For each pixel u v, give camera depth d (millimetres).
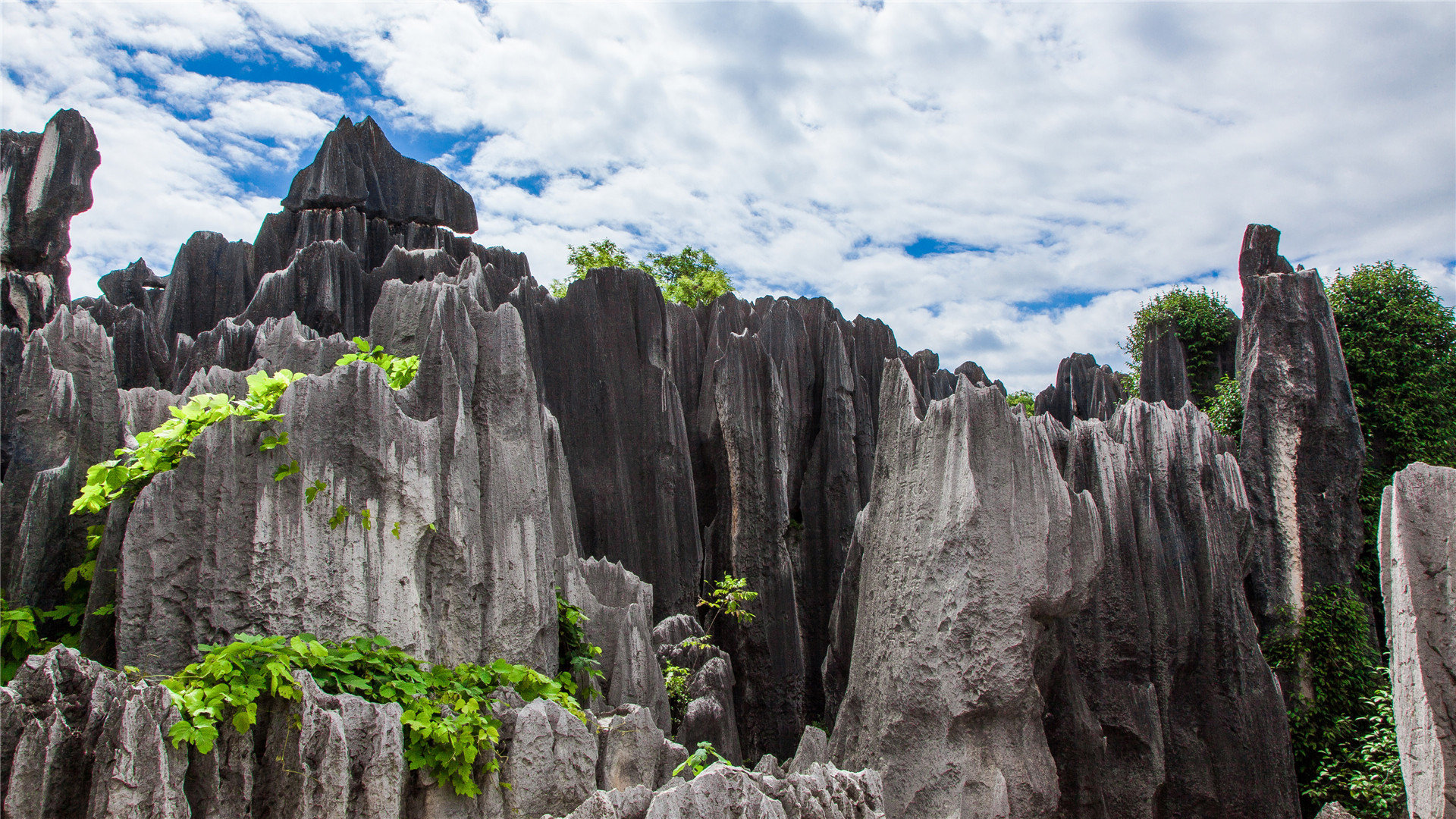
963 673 11758
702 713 13750
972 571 11914
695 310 28406
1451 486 9195
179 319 24953
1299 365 21438
